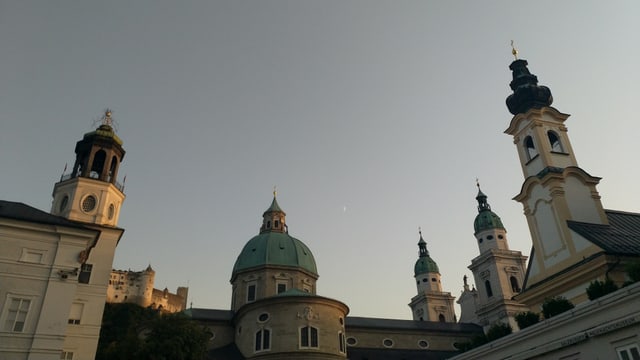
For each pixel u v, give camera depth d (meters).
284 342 56.59
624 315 22.91
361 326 75.56
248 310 61.94
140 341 45.22
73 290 36.59
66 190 51.12
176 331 45.41
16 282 35.34
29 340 33.88
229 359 59.34
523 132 49.62
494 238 93.06
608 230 40.88
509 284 87.06
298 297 59.25
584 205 43.09
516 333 29.64
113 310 121.44
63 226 38.12
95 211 50.56
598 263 35.56
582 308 25.12
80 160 54.31
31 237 37.22
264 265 76.00
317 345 57.16
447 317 105.00
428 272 110.19
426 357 73.25
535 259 44.22
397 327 77.44
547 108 48.72
